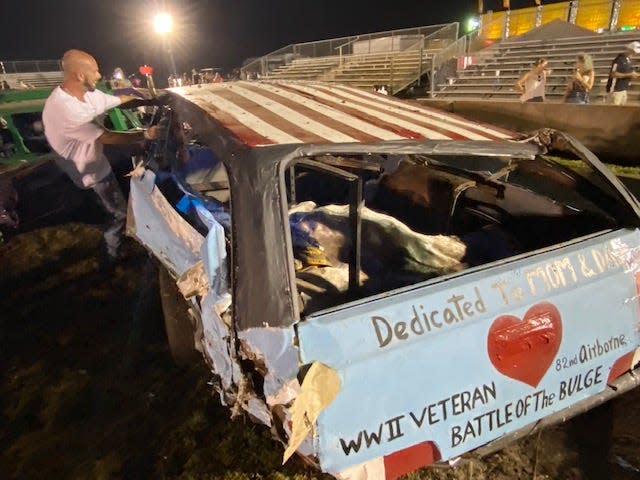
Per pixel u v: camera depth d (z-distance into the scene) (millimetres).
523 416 1818
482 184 2928
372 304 1617
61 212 5648
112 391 2949
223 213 2389
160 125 3467
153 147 3512
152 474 2355
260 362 1511
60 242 5059
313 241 2434
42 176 5594
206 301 1822
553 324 1828
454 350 1650
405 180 3205
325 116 2395
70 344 3432
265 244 1630
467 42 16922
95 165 4035
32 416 2803
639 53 11297
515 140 2297
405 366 1576
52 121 3820
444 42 17812
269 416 1555
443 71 15891
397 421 1573
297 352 1471
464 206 3039
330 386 1475
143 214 2818
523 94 10430
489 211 2910
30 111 6301
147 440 2562
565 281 1890
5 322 3768
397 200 3252
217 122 2229
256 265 1614
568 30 14836
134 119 6484
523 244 2691
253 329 1537
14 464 2486
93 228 5332
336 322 1538
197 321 2164
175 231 2295
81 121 3801
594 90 11406
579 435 2375
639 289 2053
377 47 19953
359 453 1530
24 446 2598
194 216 2291
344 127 2184
